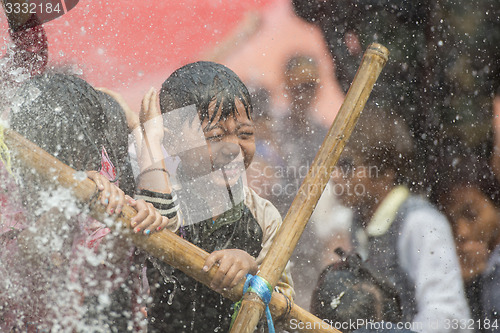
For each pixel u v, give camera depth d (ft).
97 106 13.17
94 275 12.76
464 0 26.89
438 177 23.91
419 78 26.35
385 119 24.72
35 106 12.53
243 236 13.85
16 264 12.30
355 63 27.04
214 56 25.67
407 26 27.48
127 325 13.26
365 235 19.44
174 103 13.29
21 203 11.86
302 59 26.76
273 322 12.99
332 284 16.51
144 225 11.69
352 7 27.43
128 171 13.32
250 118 13.58
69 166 11.95
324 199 21.36
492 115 26.16
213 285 12.05
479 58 27.14
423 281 17.80
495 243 22.00
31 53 13.39
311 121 25.58
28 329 12.60
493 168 24.89
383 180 22.21
